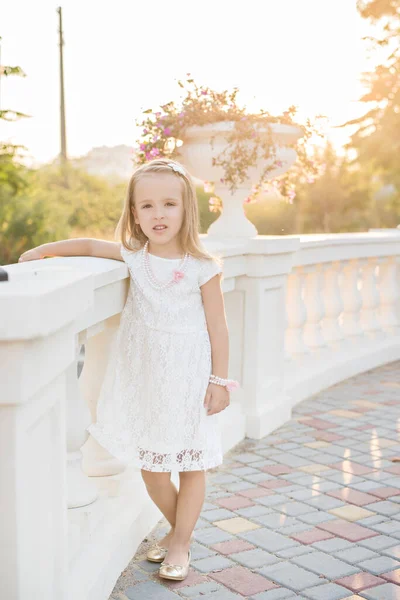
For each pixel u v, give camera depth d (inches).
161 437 99.7
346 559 109.7
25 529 60.8
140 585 101.1
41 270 69.7
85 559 95.0
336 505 130.6
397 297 277.9
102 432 102.7
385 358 259.6
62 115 985.5
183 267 100.5
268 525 121.7
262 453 159.8
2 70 420.2
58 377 69.4
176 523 106.0
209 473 147.1
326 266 231.3
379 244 255.9
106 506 112.2
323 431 176.7
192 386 100.1
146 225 99.9
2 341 54.9
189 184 101.2
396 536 118.0
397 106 927.7
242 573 105.0
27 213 617.9
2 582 59.6
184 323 100.4
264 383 177.2
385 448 163.6
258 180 177.9
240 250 162.1
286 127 171.2
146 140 174.7
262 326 173.2
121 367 103.1
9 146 532.1
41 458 66.9
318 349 229.6
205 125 167.6
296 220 1441.9
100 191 885.8
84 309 67.8
